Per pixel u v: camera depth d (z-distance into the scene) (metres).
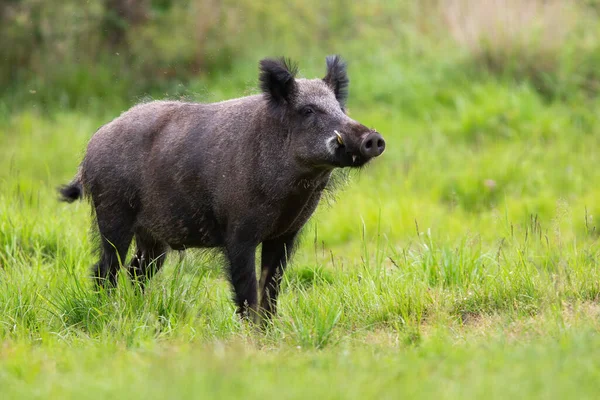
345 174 22.42
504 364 15.13
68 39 46.84
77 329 20.28
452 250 23.52
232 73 45.66
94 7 46.19
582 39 45.28
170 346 17.83
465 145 39.28
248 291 20.67
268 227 20.62
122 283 21.25
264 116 20.47
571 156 36.81
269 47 47.75
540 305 19.64
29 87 45.75
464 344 17.41
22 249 26.20
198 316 20.83
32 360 16.83
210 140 21.09
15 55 46.62
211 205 21.16
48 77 46.16
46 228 27.02
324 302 20.59
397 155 37.91
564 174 35.19
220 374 14.13
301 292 21.36
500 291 20.61
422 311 20.41
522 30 44.66
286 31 48.88
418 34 48.47
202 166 21.06
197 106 22.05
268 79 20.30
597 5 48.00
